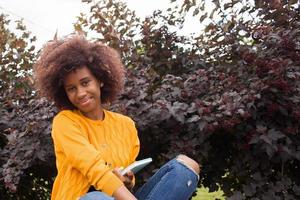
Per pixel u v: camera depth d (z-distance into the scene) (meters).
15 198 3.70
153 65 3.70
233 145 2.90
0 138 3.48
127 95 3.03
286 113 2.76
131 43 3.67
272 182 2.82
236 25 3.29
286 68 2.77
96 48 2.31
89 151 2.06
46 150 3.01
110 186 1.99
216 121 2.70
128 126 2.38
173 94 3.08
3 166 3.05
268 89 2.76
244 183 2.95
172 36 3.74
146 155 3.17
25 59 3.88
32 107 3.29
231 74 3.02
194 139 2.82
